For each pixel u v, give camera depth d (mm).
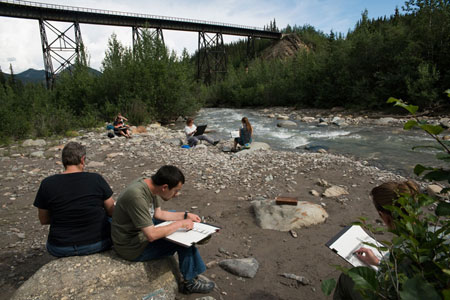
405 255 1268
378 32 20719
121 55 18906
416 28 18188
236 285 3014
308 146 10711
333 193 5266
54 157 8766
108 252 2746
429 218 1408
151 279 2555
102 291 2348
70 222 2617
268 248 3688
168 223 2861
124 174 6891
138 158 8227
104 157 8492
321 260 3396
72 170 2766
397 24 20109
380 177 6258
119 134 12141
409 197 1444
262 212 4430
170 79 18969
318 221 4238
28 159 8578
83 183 2678
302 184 5910
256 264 3305
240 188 5773
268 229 4141
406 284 936
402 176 6758
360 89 20172
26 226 4402
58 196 2586
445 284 1144
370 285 1150
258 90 31672
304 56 30141
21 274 3205
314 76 25203
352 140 11484
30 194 5742
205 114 24828
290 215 4262
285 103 29109
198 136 10594
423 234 1238
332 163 7391
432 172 1291
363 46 20875
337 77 22625
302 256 3488
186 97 20406
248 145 9344
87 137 12047
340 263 3324
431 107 16531
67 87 18391
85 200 2639
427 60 17297
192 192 5613
